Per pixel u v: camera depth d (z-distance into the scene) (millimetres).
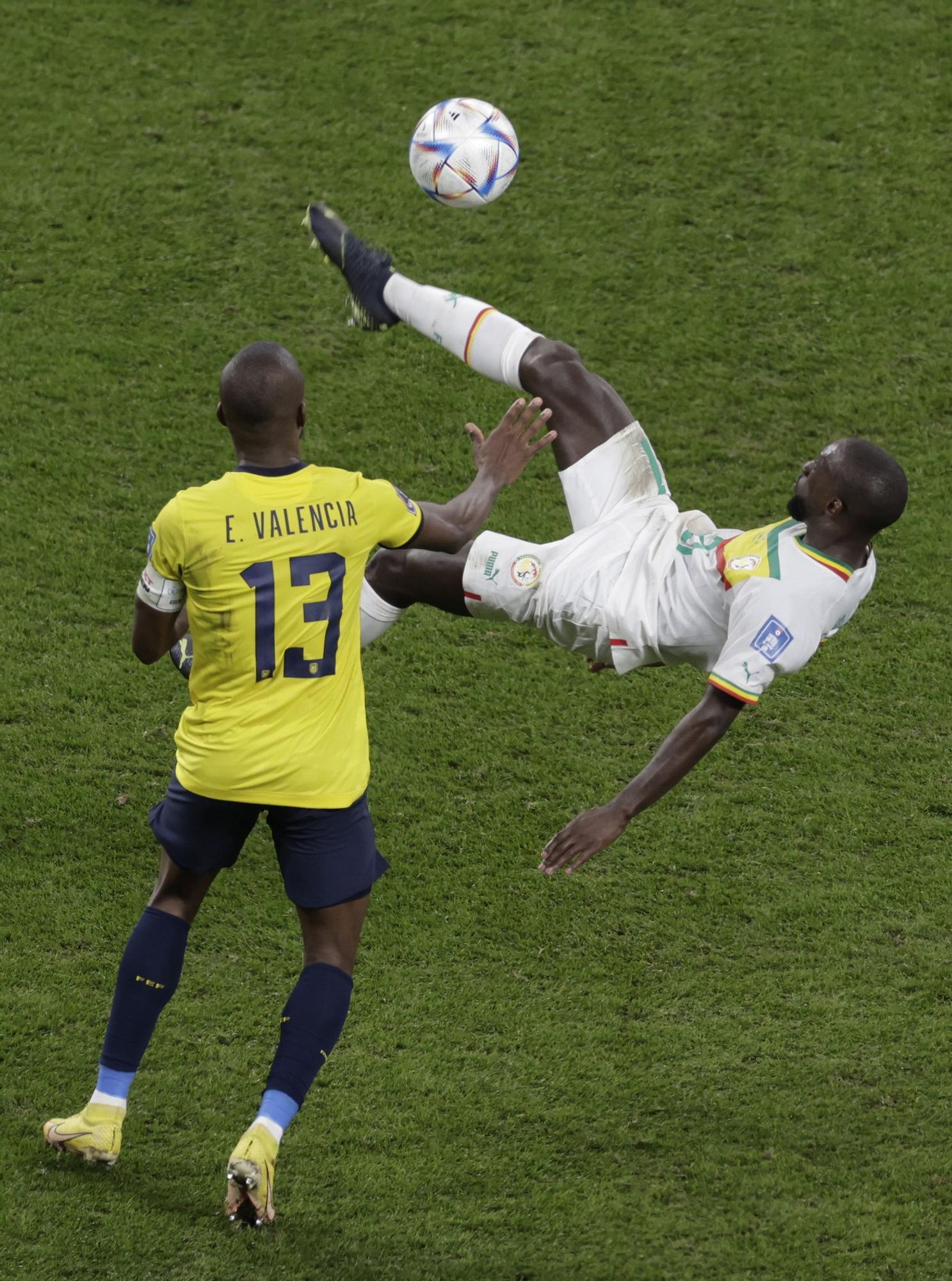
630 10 36656
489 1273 14531
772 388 27828
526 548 15461
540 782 20922
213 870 14383
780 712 22312
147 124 33125
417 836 20016
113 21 36000
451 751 21359
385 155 32500
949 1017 17891
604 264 30219
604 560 15242
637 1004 17953
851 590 14312
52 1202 14641
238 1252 14422
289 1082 13711
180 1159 15430
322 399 27188
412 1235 14914
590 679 22688
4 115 33125
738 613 13977
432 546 14320
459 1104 16531
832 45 35562
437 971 18219
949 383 27906
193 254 30047
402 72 34656
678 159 32594
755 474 26141
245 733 13500
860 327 29031
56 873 18906
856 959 18656
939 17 36344
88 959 17766
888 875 19797
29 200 31047
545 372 16312
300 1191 15328
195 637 13500
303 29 35938
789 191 31922
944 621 23734
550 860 13344
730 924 19062
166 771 20562
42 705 21422
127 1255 14227
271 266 29891
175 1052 16781
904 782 21172
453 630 23453
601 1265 14742
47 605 23031
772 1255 14992
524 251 30422
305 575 13320
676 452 26484
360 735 14094
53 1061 16375
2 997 17125
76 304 28812
